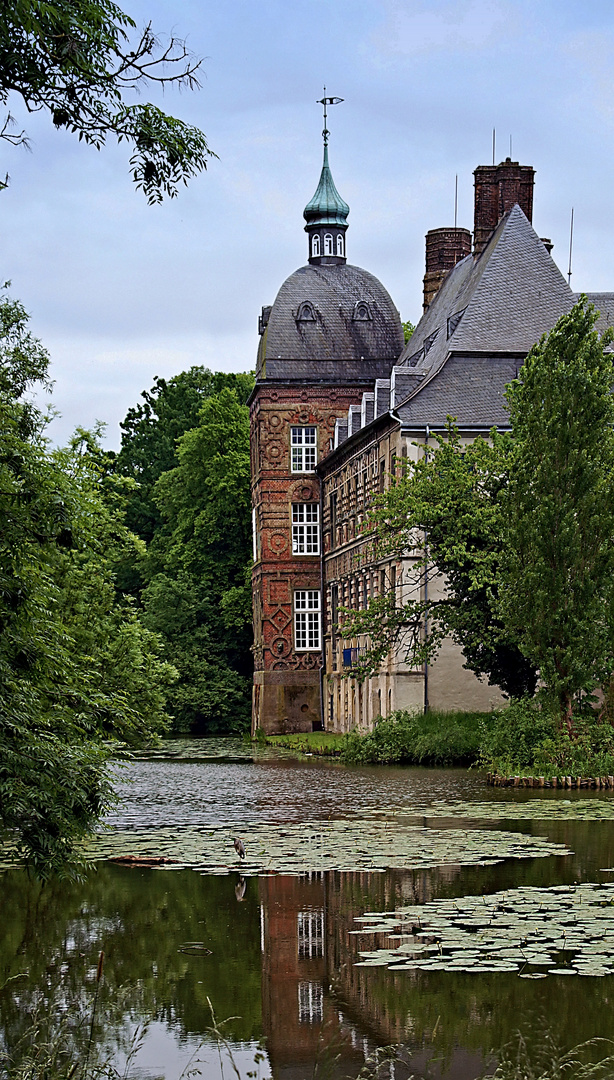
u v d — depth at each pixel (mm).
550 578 32844
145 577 82938
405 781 34094
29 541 13430
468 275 56062
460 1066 10977
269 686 69375
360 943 14766
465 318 49969
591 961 13547
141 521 88500
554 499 32938
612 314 52500
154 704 31641
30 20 10703
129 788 35375
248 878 19031
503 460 38656
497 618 34500
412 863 19672
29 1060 11172
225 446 78188
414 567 40688
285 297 71000
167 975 13922
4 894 18391
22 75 11172
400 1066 11000
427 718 42469
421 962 13586
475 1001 12594
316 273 71812
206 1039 11891
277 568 70125
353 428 60719
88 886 18734
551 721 33562
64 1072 10992
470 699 45625
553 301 50812
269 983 13492
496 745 34531
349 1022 12172
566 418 32969
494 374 47969
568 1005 12320
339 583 63438
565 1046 11320
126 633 31047
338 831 23562
